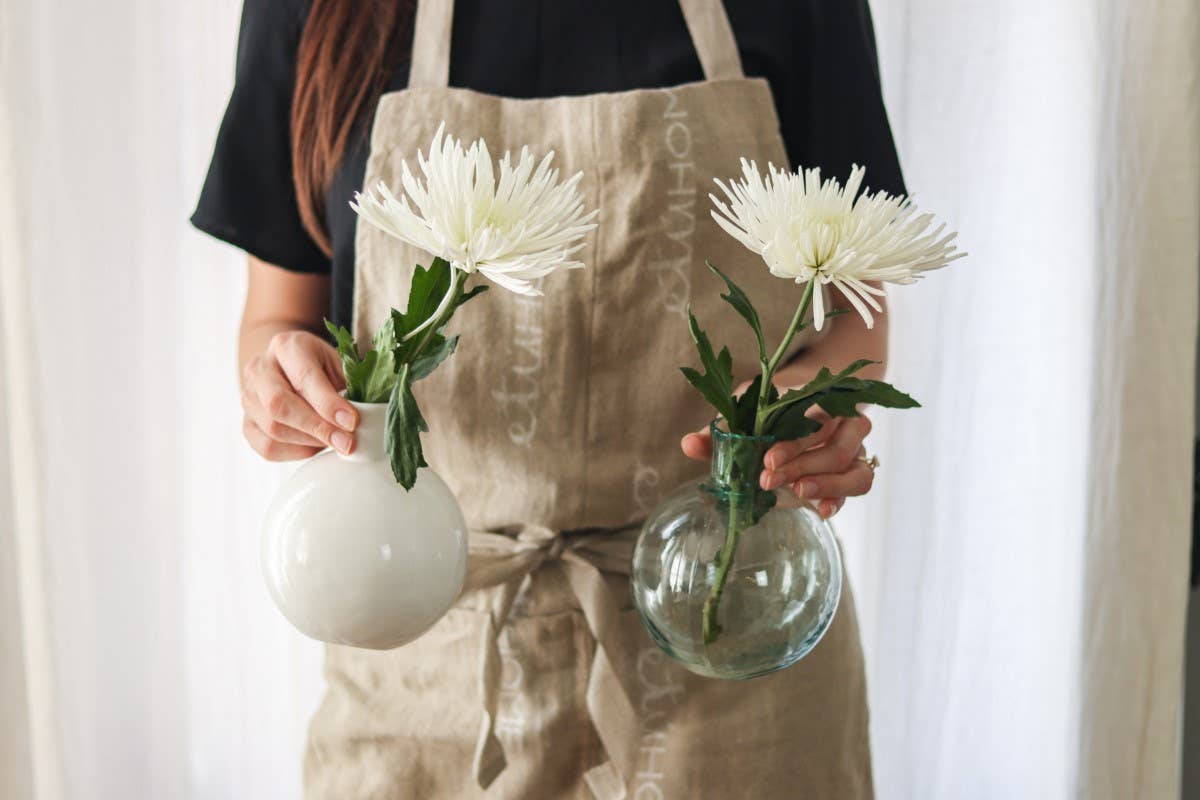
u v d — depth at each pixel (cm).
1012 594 146
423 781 89
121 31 132
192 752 150
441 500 67
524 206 56
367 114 88
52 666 138
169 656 146
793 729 89
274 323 98
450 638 88
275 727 150
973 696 149
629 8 90
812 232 54
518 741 87
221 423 143
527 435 85
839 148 93
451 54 89
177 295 139
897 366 143
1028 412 142
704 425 87
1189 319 137
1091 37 133
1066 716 147
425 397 86
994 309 141
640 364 86
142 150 135
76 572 139
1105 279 138
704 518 65
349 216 89
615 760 84
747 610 64
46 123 130
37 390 133
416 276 63
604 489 86
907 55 136
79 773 142
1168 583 142
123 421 139
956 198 139
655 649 87
